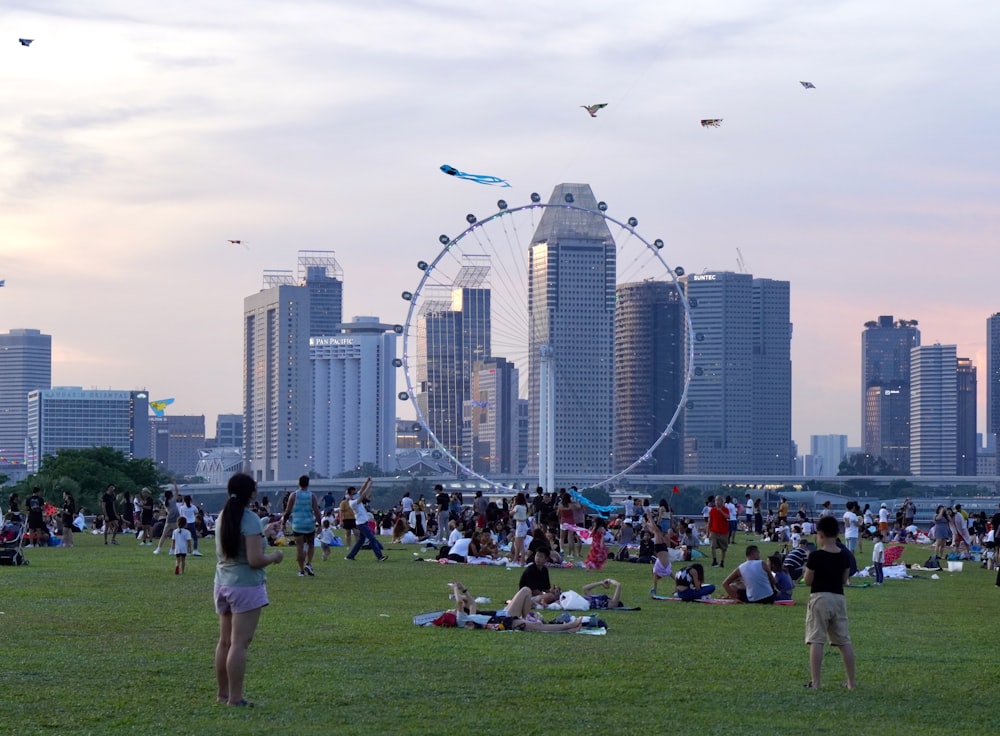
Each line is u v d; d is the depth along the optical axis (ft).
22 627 110.73
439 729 72.84
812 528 295.48
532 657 99.91
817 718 78.95
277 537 235.61
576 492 282.77
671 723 75.82
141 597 138.41
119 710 76.18
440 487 260.42
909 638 119.85
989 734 75.97
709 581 193.26
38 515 248.52
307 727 72.64
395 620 122.31
